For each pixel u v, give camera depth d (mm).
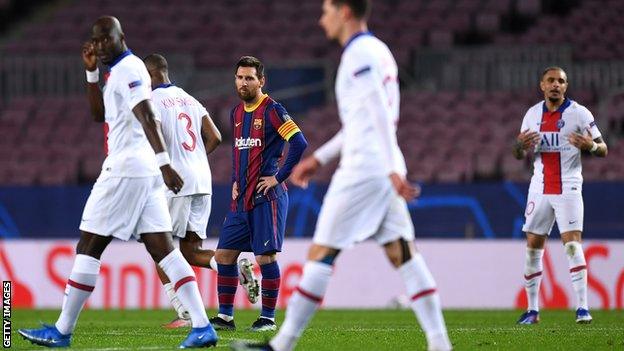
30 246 56438
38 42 85500
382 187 20062
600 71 73875
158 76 33938
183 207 33812
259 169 32219
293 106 76062
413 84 77500
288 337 20609
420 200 57344
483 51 76562
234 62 81062
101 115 25453
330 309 52625
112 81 23984
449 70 76812
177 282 24547
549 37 80750
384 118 19750
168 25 86250
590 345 27000
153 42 83750
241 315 45375
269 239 32156
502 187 56750
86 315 46656
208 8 88750
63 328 25109
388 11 85062
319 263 20438
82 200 60562
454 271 54469
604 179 65750
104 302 55094
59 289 56031
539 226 36719
